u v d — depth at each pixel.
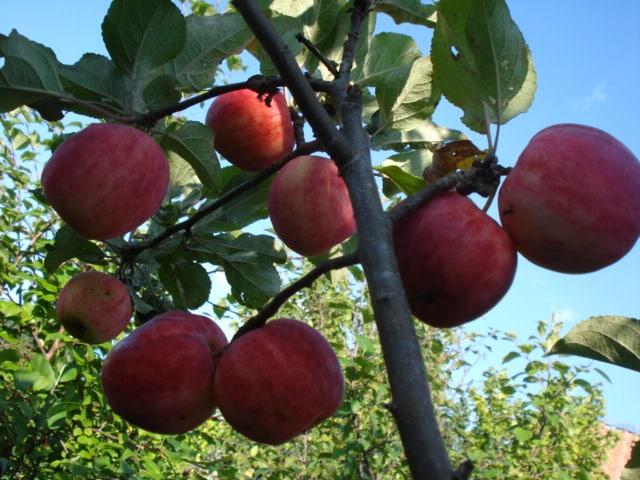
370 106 0.53
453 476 0.20
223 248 0.52
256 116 0.49
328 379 0.34
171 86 0.41
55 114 0.41
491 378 1.96
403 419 0.21
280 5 0.50
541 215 0.30
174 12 0.39
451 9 0.32
